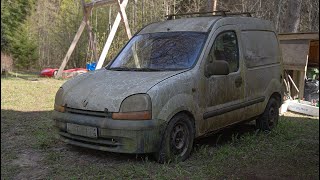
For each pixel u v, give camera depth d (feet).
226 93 17.52
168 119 14.46
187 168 14.90
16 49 70.64
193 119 15.87
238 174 14.55
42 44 84.94
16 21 65.41
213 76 16.78
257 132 21.02
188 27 18.26
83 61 77.00
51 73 58.23
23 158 15.98
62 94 16.16
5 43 63.93
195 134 16.11
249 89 19.29
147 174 13.89
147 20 63.21
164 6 63.62
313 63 38.55
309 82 36.50
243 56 19.02
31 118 24.64
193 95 15.64
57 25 80.89
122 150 14.11
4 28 62.64
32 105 30.12
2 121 23.44
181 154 15.57
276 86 21.97
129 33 45.62
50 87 42.73
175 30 18.43
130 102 14.06
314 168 15.55
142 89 14.33
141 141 13.93
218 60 17.15
